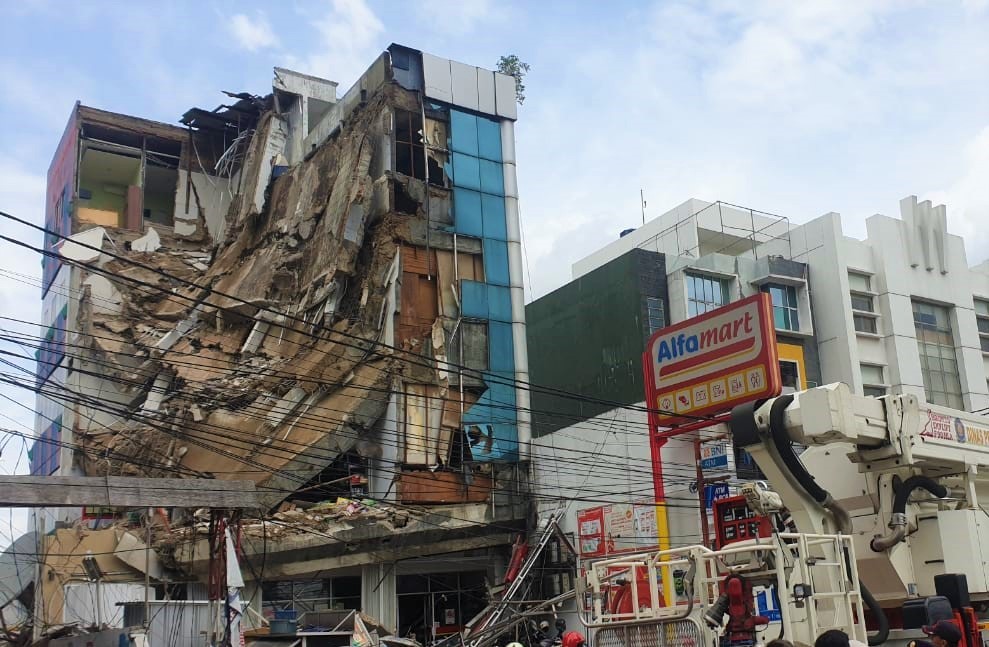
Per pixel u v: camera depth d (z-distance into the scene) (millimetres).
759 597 8922
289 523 31141
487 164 40438
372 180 38500
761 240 46375
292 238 41438
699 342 29203
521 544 34094
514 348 38219
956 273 43844
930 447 11289
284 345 38531
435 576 36312
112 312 43125
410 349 35812
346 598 32906
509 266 39406
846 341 38750
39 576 24938
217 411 35781
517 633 29406
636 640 8805
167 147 53688
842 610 9102
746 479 31391
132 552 27875
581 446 37719
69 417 39312
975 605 11086
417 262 37156
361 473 35250
